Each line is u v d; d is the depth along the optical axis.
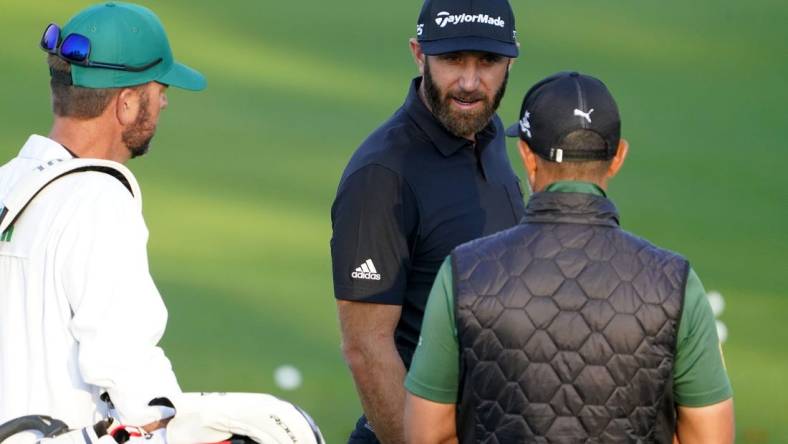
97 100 13.53
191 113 48.00
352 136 46.53
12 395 12.96
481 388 12.06
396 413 15.38
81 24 13.56
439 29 15.35
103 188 13.02
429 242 15.73
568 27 61.09
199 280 32.91
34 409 12.88
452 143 15.84
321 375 27.70
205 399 12.56
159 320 12.83
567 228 12.18
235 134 45.97
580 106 12.30
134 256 12.88
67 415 12.87
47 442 12.19
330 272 33.97
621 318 11.85
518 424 11.95
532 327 11.89
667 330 11.88
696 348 12.00
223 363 28.02
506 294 11.98
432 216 15.69
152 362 12.66
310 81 53.06
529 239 12.20
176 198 39.12
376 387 15.48
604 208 12.29
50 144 13.55
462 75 15.38
